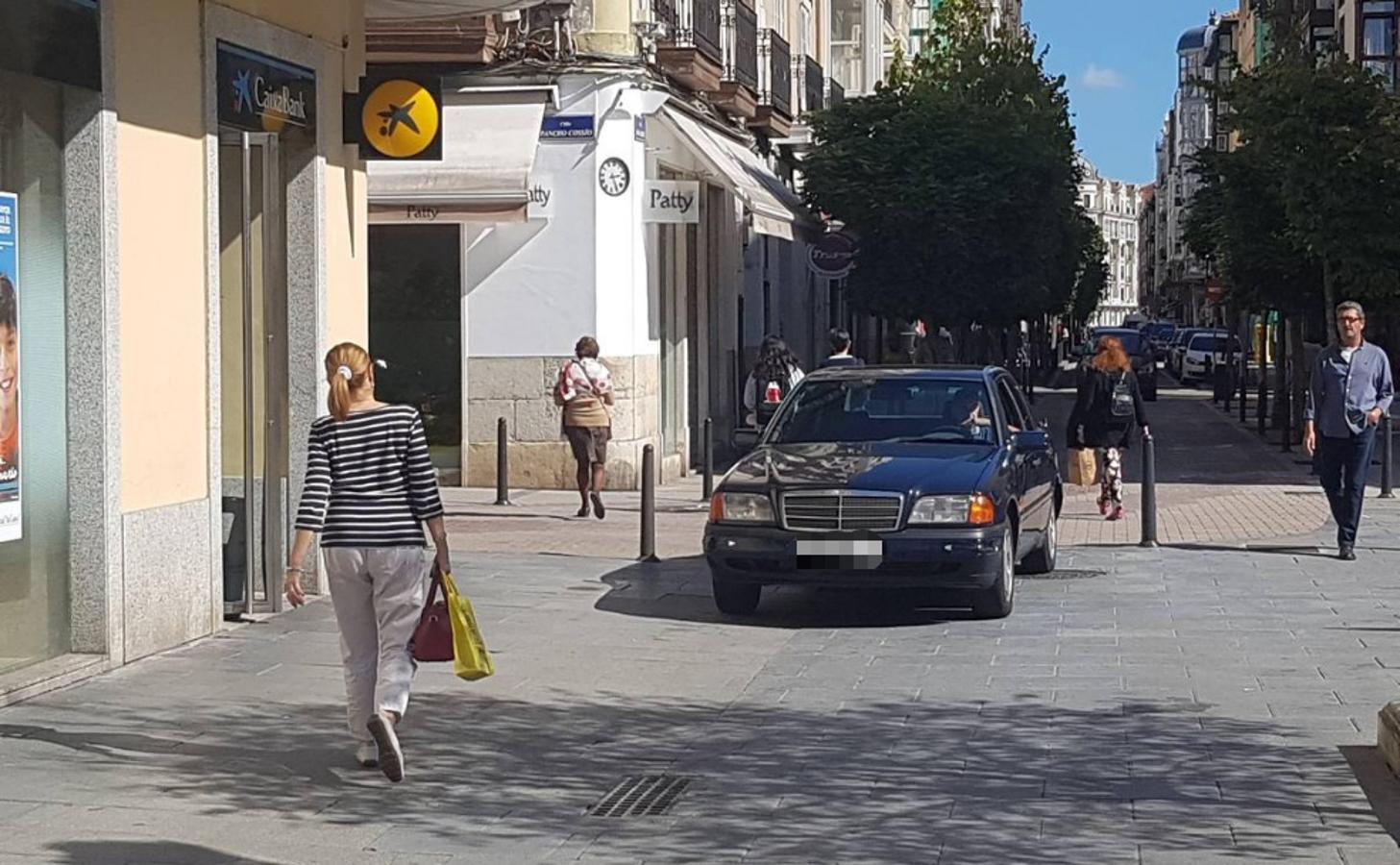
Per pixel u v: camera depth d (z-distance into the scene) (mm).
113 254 10734
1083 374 20578
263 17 12773
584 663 11688
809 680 11148
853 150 35156
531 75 23938
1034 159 35344
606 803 8141
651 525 16844
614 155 24125
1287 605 14062
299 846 7383
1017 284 36312
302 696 10297
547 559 16859
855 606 14203
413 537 8422
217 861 7113
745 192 25625
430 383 24375
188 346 11742
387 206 23078
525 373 24203
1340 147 27953
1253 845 7387
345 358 8492
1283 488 24812
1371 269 28250
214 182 12023
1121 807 8016
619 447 24344
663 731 9656
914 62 43500
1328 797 8180
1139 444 35031
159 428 11359
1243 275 32094
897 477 12992
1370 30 51031
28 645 10344
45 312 10430
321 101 13828
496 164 23250
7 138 9992
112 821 7660
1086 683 10930
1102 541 18453
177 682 10562
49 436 10492
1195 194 34562
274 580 13211
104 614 10742
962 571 12805
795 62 37812
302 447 13570
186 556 11734
